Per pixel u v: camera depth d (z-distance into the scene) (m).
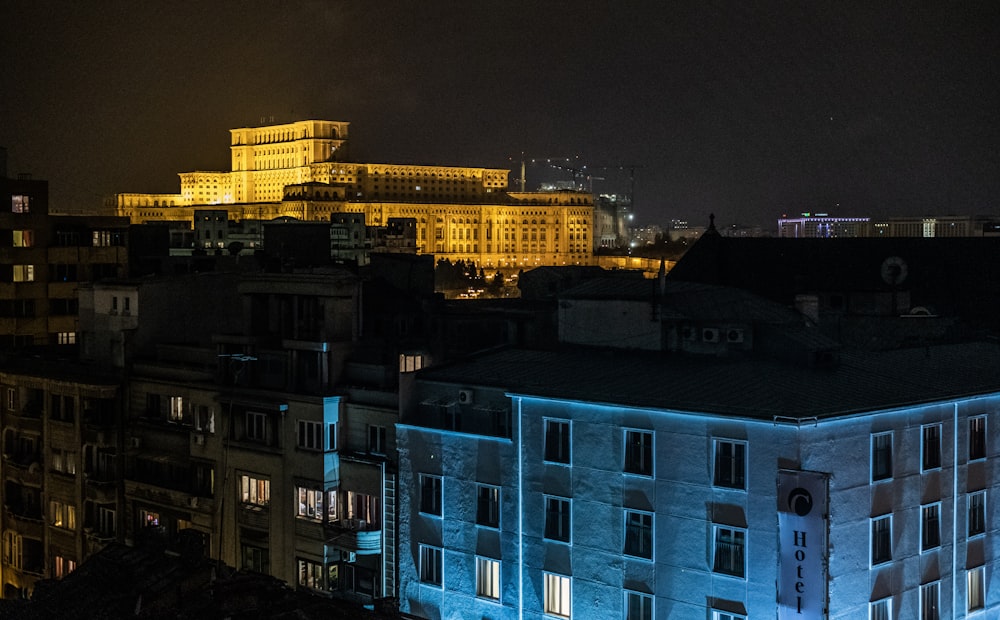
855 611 54.53
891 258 104.81
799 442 52.09
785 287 107.75
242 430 75.38
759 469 53.09
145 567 47.75
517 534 62.03
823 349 61.62
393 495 67.38
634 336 66.19
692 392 56.91
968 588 61.38
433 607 65.56
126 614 44.25
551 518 60.94
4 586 92.56
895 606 56.62
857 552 54.72
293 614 44.28
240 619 43.53
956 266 103.88
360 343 73.81
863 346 78.81
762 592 53.03
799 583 51.75
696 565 55.19
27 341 123.12
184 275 89.50
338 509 70.56
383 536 67.62
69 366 90.06
